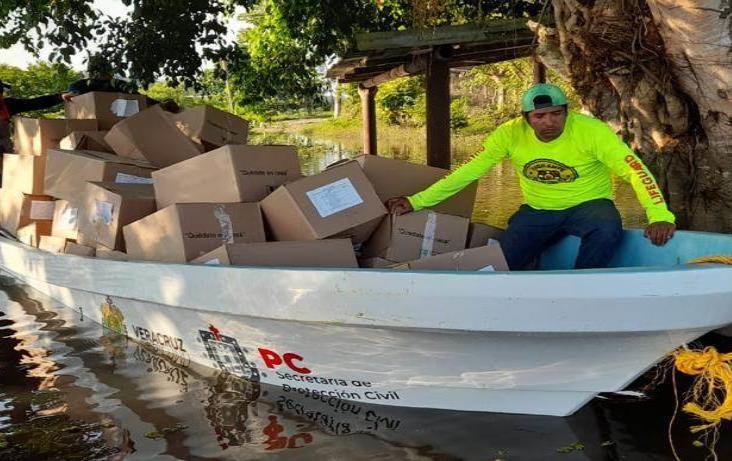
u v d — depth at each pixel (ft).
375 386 13.41
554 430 12.46
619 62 18.58
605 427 12.51
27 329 18.17
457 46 30.81
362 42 27.43
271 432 12.58
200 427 12.80
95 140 20.38
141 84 33.86
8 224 21.27
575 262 15.43
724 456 11.43
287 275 12.51
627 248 15.34
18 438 12.49
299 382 14.12
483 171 15.23
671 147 18.29
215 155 15.30
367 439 12.25
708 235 13.78
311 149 84.84
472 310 11.37
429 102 30.63
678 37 16.07
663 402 13.38
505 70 91.04
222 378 15.03
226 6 35.53
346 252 14.17
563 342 11.69
